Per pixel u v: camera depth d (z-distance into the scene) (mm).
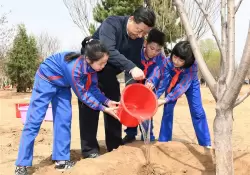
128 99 3795
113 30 3930
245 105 12539
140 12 3650
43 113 3768
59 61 3715
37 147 5270
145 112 3678
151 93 3670
